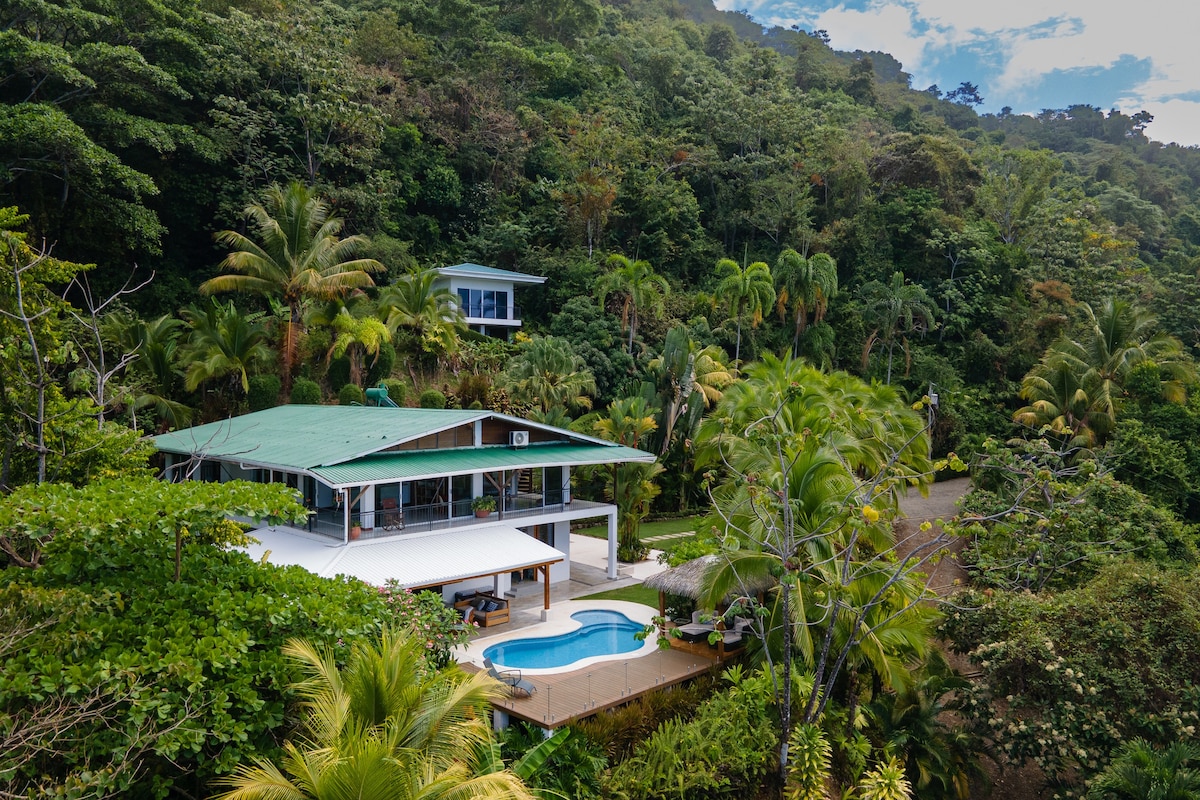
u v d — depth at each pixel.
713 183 70.19
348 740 8.71
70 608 9.66
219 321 37.31
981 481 30.73
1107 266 68.25
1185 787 12.74
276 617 10.93
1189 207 103.62
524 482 30.73
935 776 17.11
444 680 10.72
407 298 44.19
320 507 24.98
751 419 28.38
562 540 29.09
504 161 62.16
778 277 54.69
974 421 54.22
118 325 34.56
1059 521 20.58
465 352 46.09
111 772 8.77
